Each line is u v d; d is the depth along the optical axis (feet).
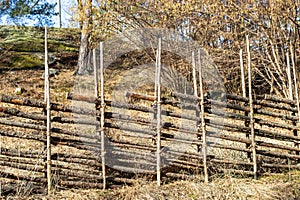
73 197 11.30
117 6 24.72
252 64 25.30
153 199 11.61
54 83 32.76
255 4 21.47
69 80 34.14
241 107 14.65
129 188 12.23
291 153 16.33
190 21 24.79
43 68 38.96
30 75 36.14
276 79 25.31
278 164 15.12
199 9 22.39
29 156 11.56
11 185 11.27
